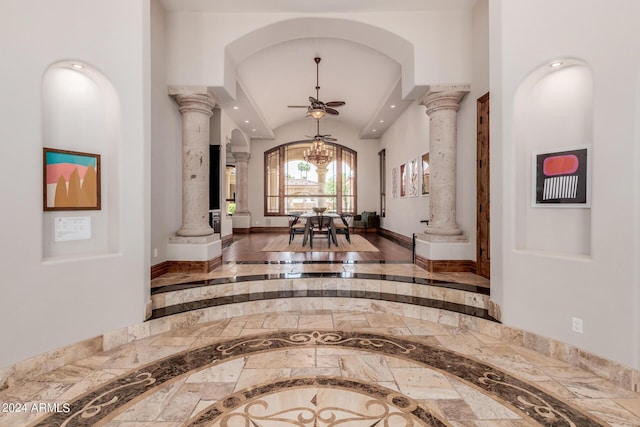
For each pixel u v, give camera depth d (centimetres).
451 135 456
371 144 1145
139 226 299
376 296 383
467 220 448
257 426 175
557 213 269
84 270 260
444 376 230
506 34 288
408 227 744
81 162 271
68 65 258
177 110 473
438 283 382
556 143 267
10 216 218
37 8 232
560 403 198
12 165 219
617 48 219
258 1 421
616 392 210
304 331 317
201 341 293
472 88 435
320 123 1149
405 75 487
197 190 459
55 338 242
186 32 443
